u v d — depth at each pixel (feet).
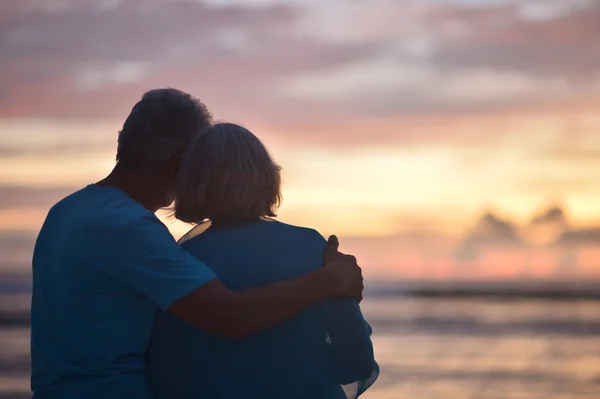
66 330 6.70
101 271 6.65
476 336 80.07
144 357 6.97
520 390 42.91
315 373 6.86
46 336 6.82
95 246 6.67
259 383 6.82
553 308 129.80
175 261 6.59
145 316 6.81
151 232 6.68
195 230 7.35
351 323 6.91
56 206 7.18
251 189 7.03
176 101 7.27
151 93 7.34
